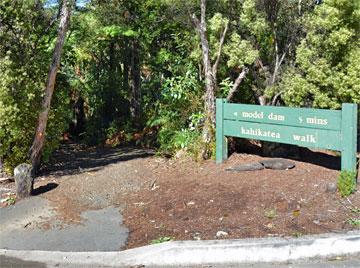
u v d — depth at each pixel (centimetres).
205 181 717
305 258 493
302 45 818
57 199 697
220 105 786
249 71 894
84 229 591
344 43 789
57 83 898
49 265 494
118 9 1177
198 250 490
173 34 1069
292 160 789
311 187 660
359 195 630
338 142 636
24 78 748
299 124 676
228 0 898
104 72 1387
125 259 495
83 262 497
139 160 911
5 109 717
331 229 539
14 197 705
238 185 683
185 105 939
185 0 888
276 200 624
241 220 577
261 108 725
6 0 732
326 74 809
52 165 906
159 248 496
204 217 596
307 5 898
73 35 1227
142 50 1282
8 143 772
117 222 610
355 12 778
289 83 828
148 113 1191
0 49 744
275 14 873
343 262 487
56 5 837
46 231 589
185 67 994
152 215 621
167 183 736
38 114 781
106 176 798
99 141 1261
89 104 1394
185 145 866
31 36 784
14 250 531
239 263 489
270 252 489
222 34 848
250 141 898
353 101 812
